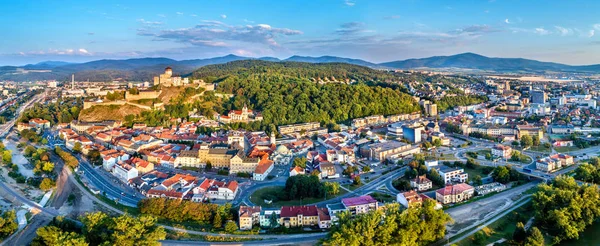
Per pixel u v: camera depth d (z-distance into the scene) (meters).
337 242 191.25
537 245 195.38
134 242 196.38
